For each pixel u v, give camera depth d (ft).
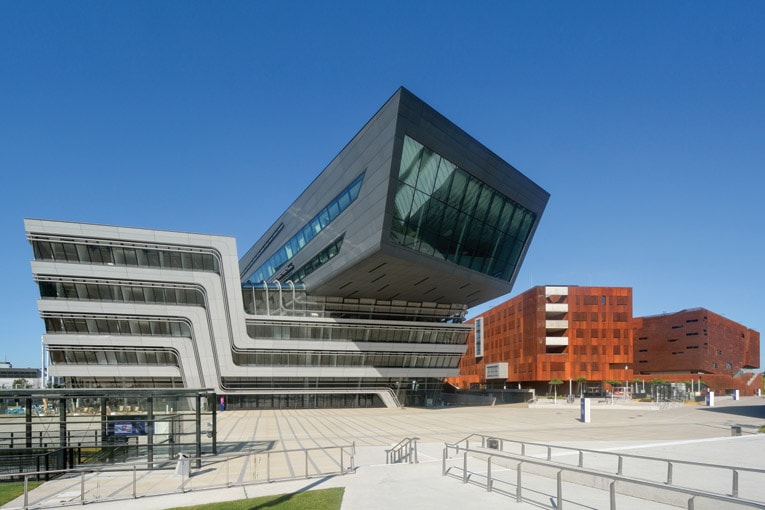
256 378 190.49
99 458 68.95
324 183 176.45
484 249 168.66
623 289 319.06
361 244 148.87
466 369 442.91
